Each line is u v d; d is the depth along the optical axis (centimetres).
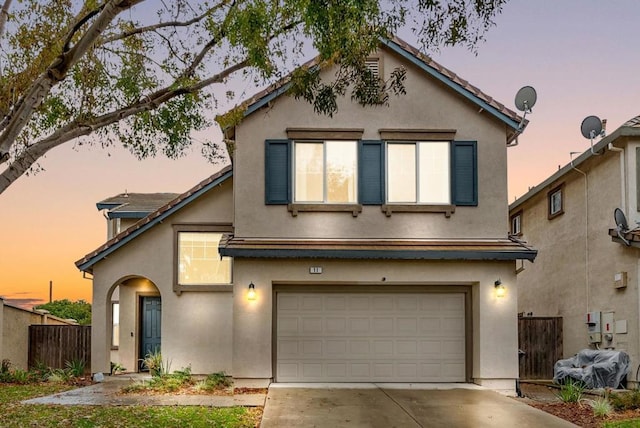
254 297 1548
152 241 1809
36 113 1204
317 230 1584
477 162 1612
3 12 1059
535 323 1931
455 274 1573
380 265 1571
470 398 1358
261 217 1586
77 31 1161
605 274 1728
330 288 1605
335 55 1259
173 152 1319
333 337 1597
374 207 1596
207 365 1772
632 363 1581
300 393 1407
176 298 1792
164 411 1226
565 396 1393
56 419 1138
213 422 1127
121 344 2017
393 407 1252
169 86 1243
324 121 1605
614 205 1691
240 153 1596
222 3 1216
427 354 1603
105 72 1234
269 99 1584
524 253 1531
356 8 1052
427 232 1594
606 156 1742
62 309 3919
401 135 1605
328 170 1608
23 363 1945
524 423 1116
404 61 1622
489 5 1170
